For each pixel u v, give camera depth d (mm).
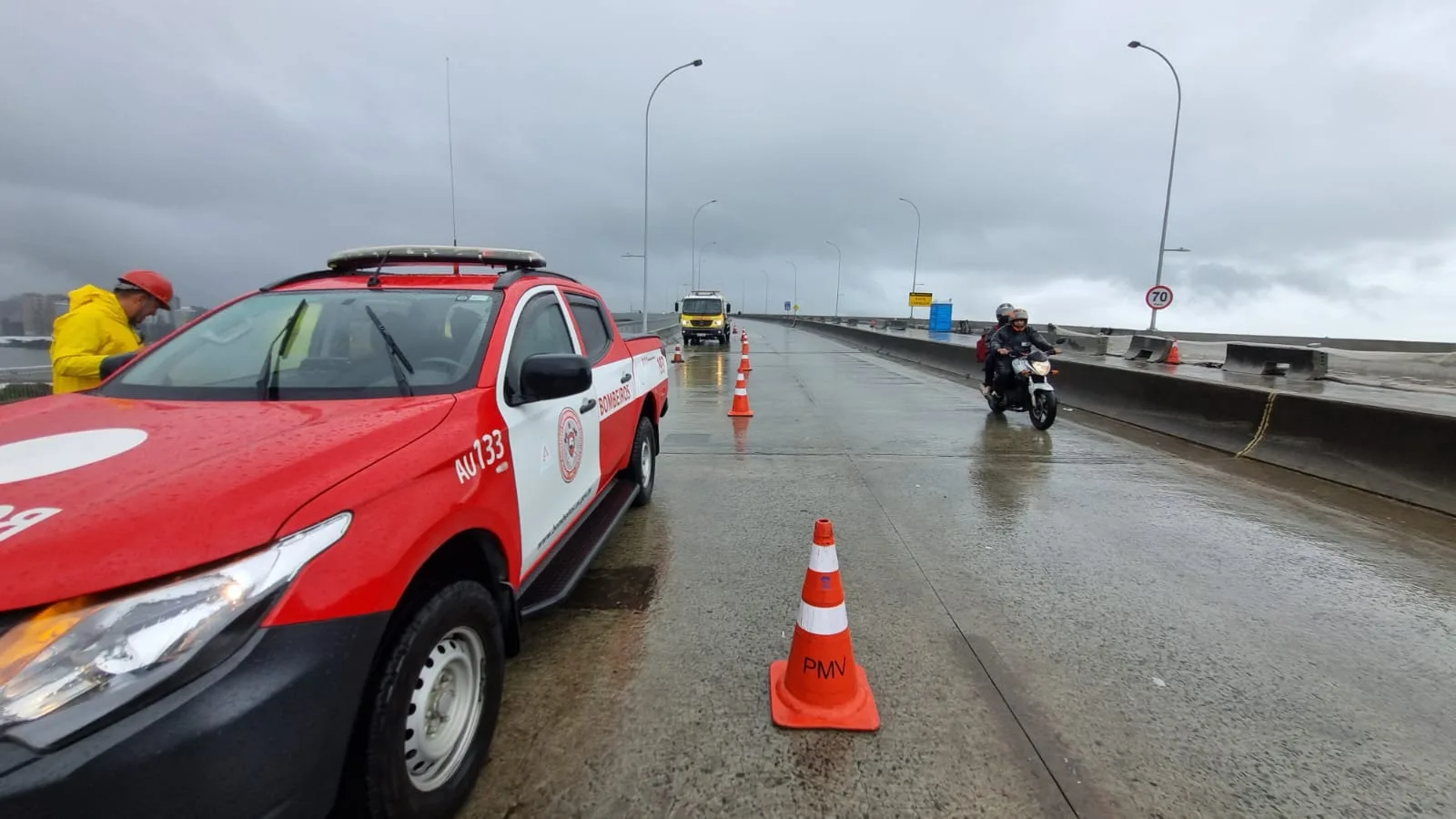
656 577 4305
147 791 1375
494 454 2566
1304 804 2367
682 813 2295
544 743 2646
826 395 14070
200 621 1500
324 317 3008
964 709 2898
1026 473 7117
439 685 2168
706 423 10336
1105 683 3102
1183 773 2514
